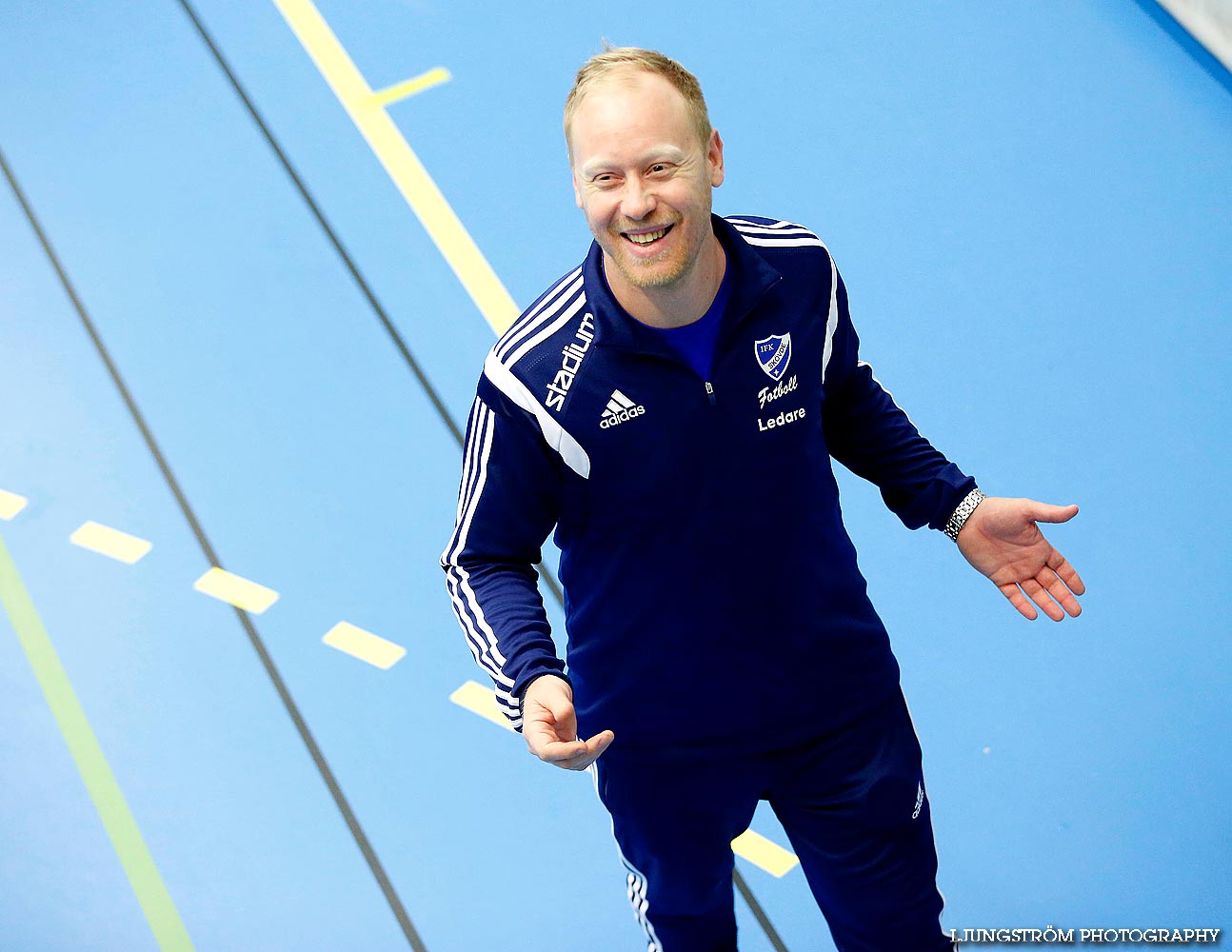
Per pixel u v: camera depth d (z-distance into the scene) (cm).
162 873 1277
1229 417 1560
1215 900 1184
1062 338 1672
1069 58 2070
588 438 771
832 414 922
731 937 1018
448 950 1213
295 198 1980
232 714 1398
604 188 713
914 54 2103
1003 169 1905
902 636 1415
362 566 1523
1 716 1412
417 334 1770
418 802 1322
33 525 1588
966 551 926
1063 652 1381
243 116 2127
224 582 1518
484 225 1906
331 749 1365
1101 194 1852
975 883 1221
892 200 1878
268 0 2336
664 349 747
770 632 827
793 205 1881
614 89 703
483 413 794
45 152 2105
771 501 798
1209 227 1788
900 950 956
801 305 794
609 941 1212
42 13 2366
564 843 1288
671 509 785
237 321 1812
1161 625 1386
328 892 1259
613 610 828
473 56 2184
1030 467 1536
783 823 952
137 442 1675
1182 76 2023
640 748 870
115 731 1391
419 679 1420
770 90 2066
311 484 1611
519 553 847
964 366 1656
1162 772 1278
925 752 1320
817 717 863
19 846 1304
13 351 1798
